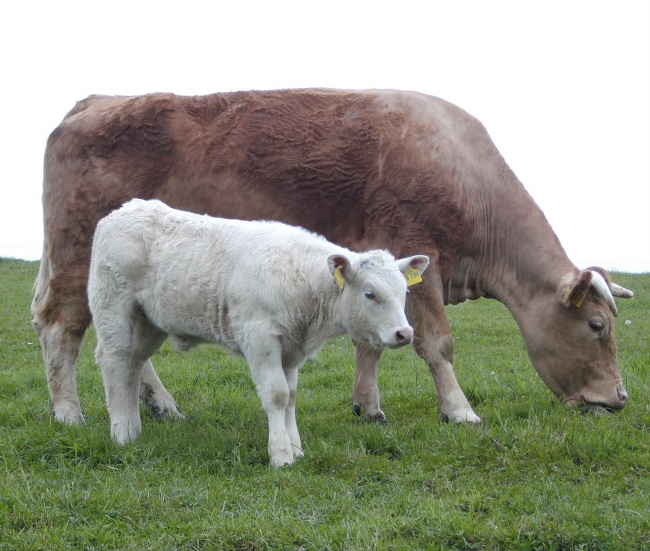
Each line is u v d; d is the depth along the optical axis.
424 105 7.88
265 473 5.68
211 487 5.42
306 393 9.11
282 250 6.11
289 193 7.75
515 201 7.78
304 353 6.23
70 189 7.97
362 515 4.91
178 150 7.91
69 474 5.69
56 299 7.85
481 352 12.07
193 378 9.88
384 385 9.41
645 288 19.47
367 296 5.79
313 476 5.59
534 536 4.64
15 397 8.93
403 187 7.54
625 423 6.66
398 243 7.59
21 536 4.63
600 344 7.37
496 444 6.11
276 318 5.98
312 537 4.62
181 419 7.57
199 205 7.91
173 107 8.02
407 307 7.50
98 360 6.65
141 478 5.59
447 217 7.56
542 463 5.76
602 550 4.52
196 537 4.64
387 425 7.15
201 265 6.29
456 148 7.71
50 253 7.98
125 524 4.82
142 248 6.55
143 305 6.61
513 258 7.72
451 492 5.30
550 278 7.56
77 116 8.16
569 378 7.50
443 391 7.41
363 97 7.91
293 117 7.86
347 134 7.71
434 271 7.51
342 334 6.19
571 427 6.32
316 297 6.02
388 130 7.68
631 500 5.12
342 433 6.78
